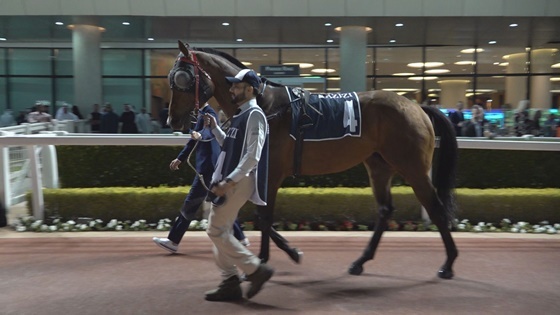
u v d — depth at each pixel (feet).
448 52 54.39
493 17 39.55
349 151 12.84
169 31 47.62
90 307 10.93
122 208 17.90
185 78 12.21
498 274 13.24
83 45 46.42
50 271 13.26
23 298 11.43
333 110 12.71
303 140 12.54
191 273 13.16
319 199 17.80
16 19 42.96
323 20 41.29
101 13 41.04
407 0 39.27
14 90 57.16
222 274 11.19
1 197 17.76
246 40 51.65
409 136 12.62
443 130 13.51
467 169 19.81
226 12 40.45
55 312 10.66
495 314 10.73
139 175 19.70
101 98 48.08
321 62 54.70
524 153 19.67
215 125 11.58
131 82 56.49
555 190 18.71
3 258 14.34
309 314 10.64
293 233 17.01
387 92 13.16
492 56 54.34
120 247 15.42
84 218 17.92
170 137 17.37
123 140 17.24
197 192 14.47
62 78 56.90
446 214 12.98
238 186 10.47
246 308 10.91
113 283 12.41
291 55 54.80
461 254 14.97
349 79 44.62
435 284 12.47
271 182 12.42
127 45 55.72
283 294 11.74
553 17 39.32
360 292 11.90
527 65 54.44
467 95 55.06
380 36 48.29
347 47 44.29
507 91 54.90
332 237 16.53
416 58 54.60
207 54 12.70
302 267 13.69
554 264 14.10
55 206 17.94
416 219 18.11
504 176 19.80
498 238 16.60
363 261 13.23
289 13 40.16
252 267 10.84
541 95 54.29
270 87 12.74
